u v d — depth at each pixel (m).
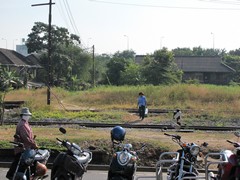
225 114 31.41
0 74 26.42
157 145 15.54
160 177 9.45
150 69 66.50
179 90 41.72
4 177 11.90
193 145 8.79
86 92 46.47
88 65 85.06
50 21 36.72
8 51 77.56
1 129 20.50
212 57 89.94
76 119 27.50
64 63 75.56
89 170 13.72
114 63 73.38
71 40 83.19
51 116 28.47
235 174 8.39
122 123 25.66
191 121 27.50
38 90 48.22
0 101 24.83
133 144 15.61
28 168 8.98
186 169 8.86
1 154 14.48
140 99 28.45
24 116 9.46
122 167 8.40
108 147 15.10
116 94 42.25
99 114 29.89
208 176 9.33
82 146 15.21
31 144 9.33
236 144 8.88
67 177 8.73
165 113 31.89
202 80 87.25
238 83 76.19
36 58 82.88
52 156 14.35
